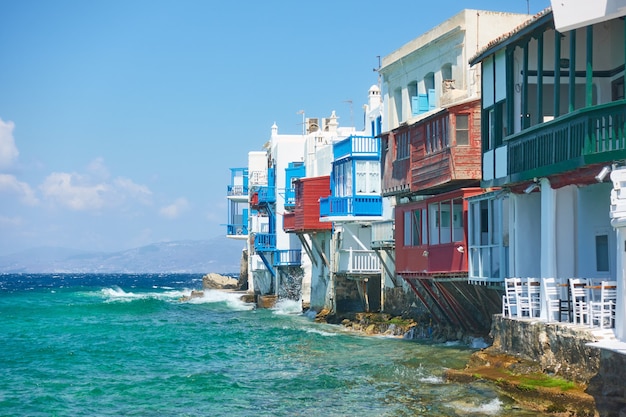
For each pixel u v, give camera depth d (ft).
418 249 117.08
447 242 109.19
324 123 231.91
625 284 62.44
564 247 81.56
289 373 102.17
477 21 127.13
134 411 83.35
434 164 112.68
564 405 63.77
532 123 90.53
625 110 67.82
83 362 119.44
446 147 108.88
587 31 72.49
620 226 62.49
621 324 63.31
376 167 157.17
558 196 81.87
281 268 228.84
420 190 118.83
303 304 201.26
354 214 155.22
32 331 173.06
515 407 68.80
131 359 122.01
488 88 97.76
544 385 66.90
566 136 75.05
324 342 131.54
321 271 184.14
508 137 89.15
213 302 272.31
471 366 82.53
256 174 269.85
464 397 74.59
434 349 112.16
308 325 167.02
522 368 73.31
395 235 126.62
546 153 79.56
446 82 128.67
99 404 87.30
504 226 94.07
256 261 257.55
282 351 124.36
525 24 84.53
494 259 96.12
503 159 91.97
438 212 111.65
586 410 61.98
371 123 170.71
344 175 161.68
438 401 76.84
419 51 140.87
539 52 83.20
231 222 287.07
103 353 129.70
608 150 69.15
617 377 59.47
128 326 181.16
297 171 211.82
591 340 63.98
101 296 370.32
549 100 90.22
